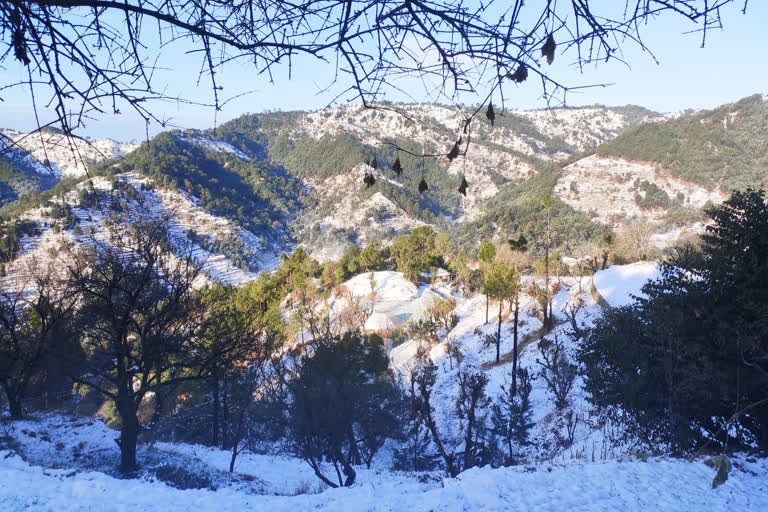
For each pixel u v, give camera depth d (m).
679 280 12.20
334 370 18.36
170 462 17.55
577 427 25.59
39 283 22.17
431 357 51.50
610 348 13.92
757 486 8.05
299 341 36.84
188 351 18.22
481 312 62.47
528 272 71.06
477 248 157.62
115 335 16.84
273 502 8.12
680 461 9.43
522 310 53.69
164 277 17.48
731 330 10.06
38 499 6.97
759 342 9.94
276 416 21.80
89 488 7.74
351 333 22.12
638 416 13.38
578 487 7.88
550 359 37.91
